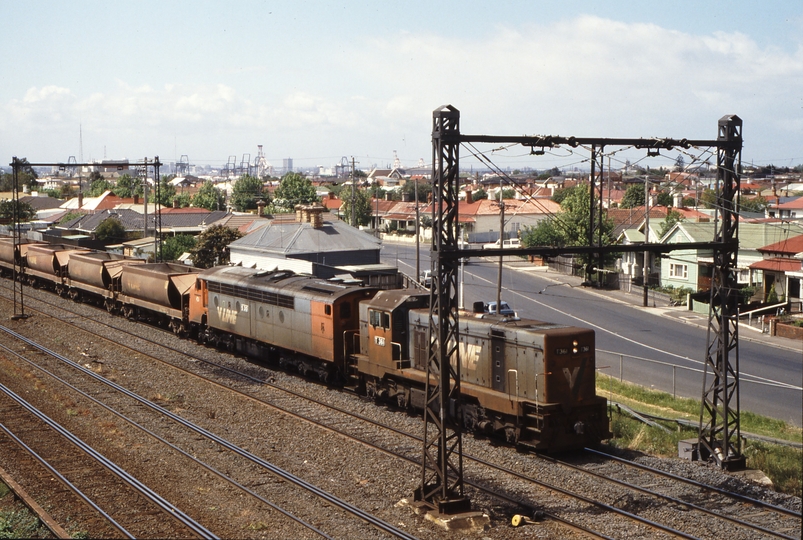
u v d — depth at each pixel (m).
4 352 35.88
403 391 26.55
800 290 52.47
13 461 20.62
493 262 85.38
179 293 41.50
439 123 16.67
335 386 30.77
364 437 23.56
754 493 19.47
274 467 20.39
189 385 30.38
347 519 17.03
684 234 62.28
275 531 16.23
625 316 53.47
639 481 20.02
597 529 16.66
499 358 23.25
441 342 17.36
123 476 19.47
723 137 21.38
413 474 20.16
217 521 16.78
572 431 22.06
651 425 26.34
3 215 108.81
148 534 16.06
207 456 21.41
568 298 61.69
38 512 16.91
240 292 35.28
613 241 65.69
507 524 17.09
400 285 34.06
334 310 29.12
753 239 59.53
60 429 23.61
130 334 41.34
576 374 22.06
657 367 37.91
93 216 90.19
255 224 76.88
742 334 46.72
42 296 55.62
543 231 72.31
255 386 30.34
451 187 17.09
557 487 19.23
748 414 28.52
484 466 20.98
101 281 48.62
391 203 129.75
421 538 16.17
